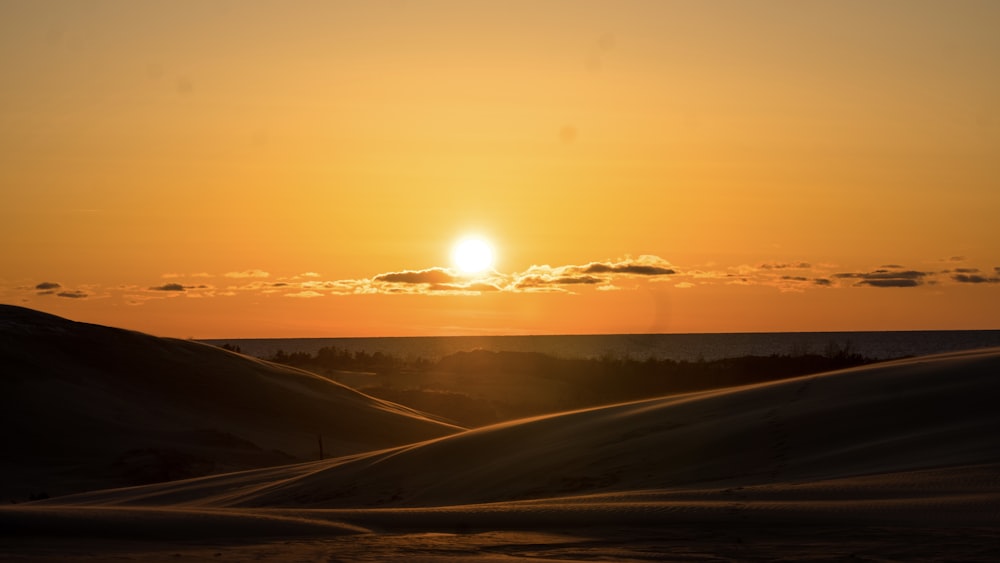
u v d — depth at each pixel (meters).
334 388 81.62
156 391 70.25
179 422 64.81
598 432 28.41
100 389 67.06
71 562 13.16
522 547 14.24
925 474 17.80
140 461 52.78
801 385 28.66
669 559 12.89
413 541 15.10
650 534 14.71
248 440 63.19
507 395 99.56
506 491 24.84
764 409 26.66
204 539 15.89
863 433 22.73
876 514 14.96
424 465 30.17
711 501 17.17
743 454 23.14
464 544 14.67
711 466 22.86
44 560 13.39
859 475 18.94
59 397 63.12
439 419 82.44
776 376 95.88
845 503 16.00
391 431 72.12
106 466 52.62
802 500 16.66
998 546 12.61
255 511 19.17
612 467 24.42
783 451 22.92
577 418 31.73
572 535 15.05
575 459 26.09
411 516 17.91
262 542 15.52
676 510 16.28
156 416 65.00
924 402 23.73
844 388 26.80
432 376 114.56
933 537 13.26
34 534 15.84
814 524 14.56
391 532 16.41
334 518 18.08
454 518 17.34
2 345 68.19
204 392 72.00
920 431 21.88
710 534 14.41
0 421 57.53
